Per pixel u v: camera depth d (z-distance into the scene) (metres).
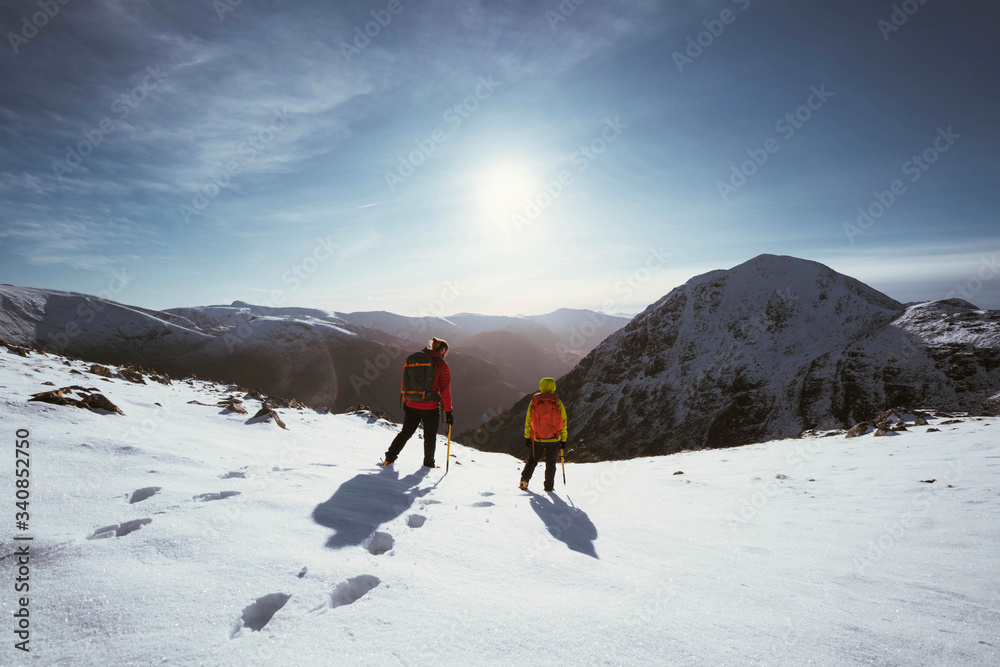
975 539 3.78
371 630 1.77
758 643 1.94
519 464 10.48
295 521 3.02
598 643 1.79
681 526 4.48
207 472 4.04
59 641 1.60
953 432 9.52
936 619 2.35
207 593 1.98
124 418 5.55
